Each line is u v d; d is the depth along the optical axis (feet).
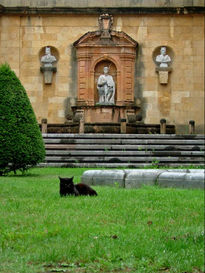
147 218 40.47
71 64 124.36
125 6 123.34
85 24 124.16
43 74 124.36
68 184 46.21
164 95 123.95
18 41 124.67
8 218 37.27
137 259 30.07
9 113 71.31
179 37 124.06
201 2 122.42
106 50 122.83
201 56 123.85
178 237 35.55
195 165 91.61
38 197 46.78
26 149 71.15
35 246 31.35
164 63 123.85
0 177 67.46
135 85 123.85
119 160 92.53
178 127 123.34
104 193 49.47
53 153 93.86
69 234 33.96
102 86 123.03
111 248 31.27
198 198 49.14
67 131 115.75
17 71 124.57
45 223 36.22
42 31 124.77
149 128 116.88
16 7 123.44
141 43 123.95
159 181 57.31
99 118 121.80
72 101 124.06
